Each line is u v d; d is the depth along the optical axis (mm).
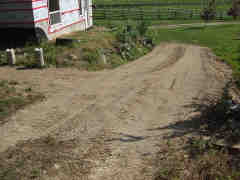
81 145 6051
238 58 19000
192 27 39219
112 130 6836
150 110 8289
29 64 13109
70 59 14055
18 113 7695
